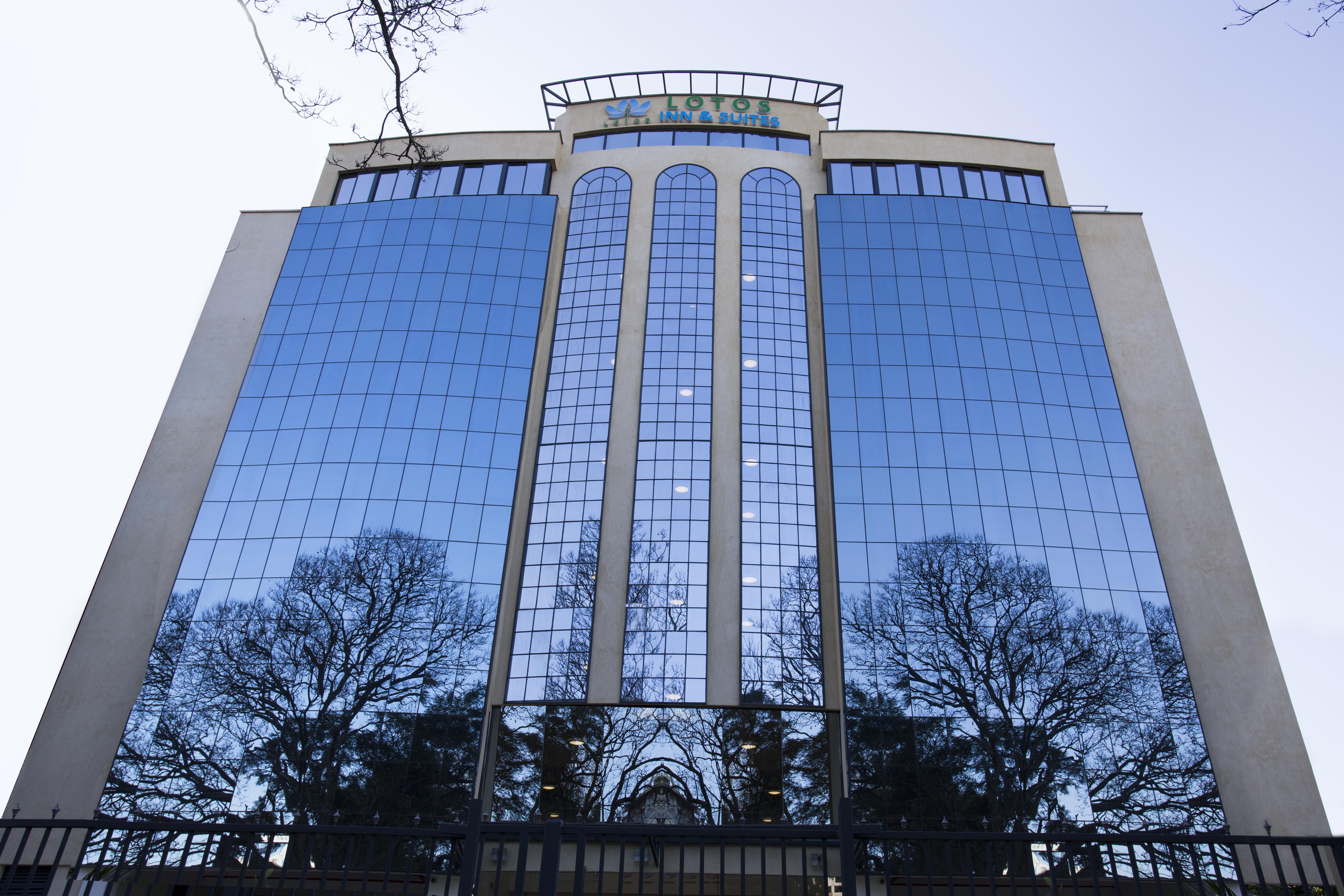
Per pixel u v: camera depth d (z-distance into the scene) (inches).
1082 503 1657.2
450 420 1779.0
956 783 1379.2
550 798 1439.5
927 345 1828.2
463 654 1515.7
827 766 1462.8
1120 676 1471.5
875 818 1358.3
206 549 1635.1
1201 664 1553.9
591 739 1494.8
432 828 398.9
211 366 1946.4
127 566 1695.4
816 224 1998.0
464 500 1685.5
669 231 2070.6
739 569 1669.5
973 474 1681.8
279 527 1657.2
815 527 1726.1
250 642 1529.3
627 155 2204.7
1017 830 1336.1
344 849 1336.1
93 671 1584.6
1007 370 1804.9
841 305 1877.5
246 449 1755.7
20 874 1371.8
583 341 1940.2
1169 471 1756.9
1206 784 1379.2
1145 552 1605.6
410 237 2027.6
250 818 1369.3
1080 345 1844.2
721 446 1800.0
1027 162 2156.7
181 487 1788.9
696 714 1517.0
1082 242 2043.6
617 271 2023.9
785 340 1930.4
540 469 1792.6
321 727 1446.9
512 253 1995.6
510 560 1662.2
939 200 2023.9
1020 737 1416.1
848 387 1781.5
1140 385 1857.8
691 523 1718.8
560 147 2217.0
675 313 1959.9
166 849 405.7
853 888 374.3
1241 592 1624.0
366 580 1590.8
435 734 1440.7
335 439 1759.4
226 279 2070.6
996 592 1552.7
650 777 1455.5
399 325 1898.4
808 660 1584.6
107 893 404.8
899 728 1430.9
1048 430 1737.2
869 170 2130.9
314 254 2017.7
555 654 1590.8
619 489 1758.1
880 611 1539.1
